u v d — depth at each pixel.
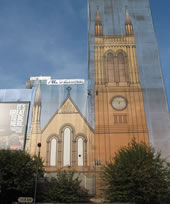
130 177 28.33
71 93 43.44
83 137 39.81
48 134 40.59
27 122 42.16
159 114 40.91
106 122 40.59
